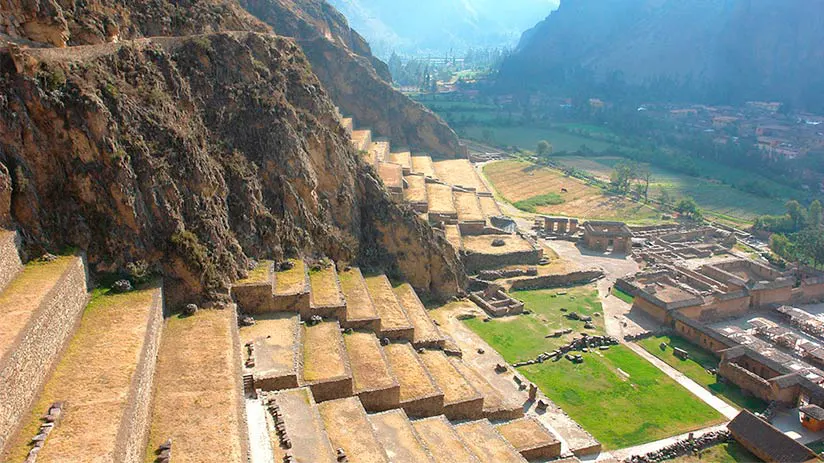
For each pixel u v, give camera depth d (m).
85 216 65.69
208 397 53.94
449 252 114.12
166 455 46.75
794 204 170.25
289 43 112.44
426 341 86.31
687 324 103.62
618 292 121.81
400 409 67.44
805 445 76.88
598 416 81.38
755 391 87.25
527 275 123.31
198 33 95.56
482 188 176.00
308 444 54.59
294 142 93.00
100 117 66.44
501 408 76.50
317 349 71.94
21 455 40.78
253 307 75.62
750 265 138.38
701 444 76.19
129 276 66.38
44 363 48.81
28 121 62.78
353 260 99.00
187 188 74.25
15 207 60.91
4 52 62.75
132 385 48.59
